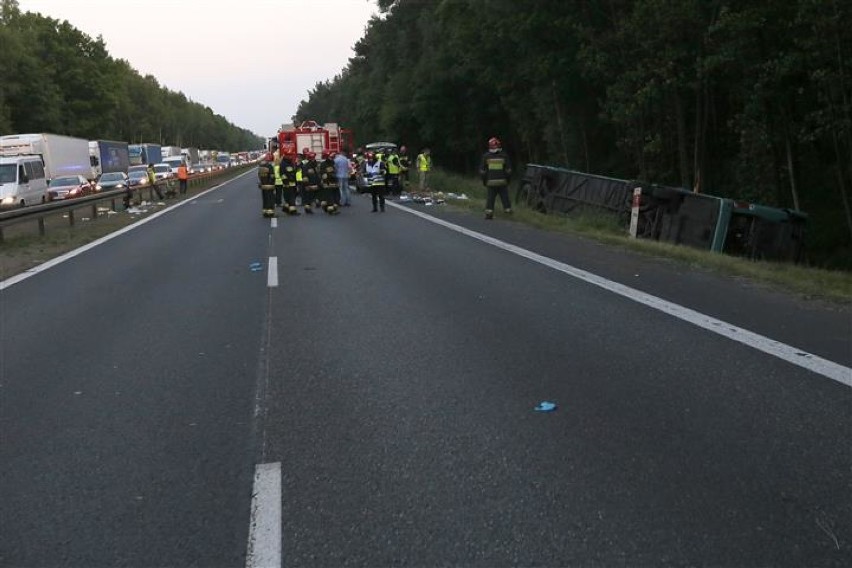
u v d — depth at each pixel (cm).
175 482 435
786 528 366
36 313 929
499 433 493
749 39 1962
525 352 683
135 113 13375
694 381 587
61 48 8788
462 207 2416
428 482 425
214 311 906
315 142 3744
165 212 2688
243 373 644
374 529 375
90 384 626
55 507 409
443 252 1365
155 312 913
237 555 357
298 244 1552
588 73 2925
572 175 2144
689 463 440
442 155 6569
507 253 1335
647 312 835
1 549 367
